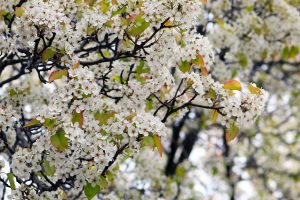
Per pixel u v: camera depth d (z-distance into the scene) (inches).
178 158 428.8
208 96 199.3
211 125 418.0
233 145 477.4
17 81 335.6
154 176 352.5
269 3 344.2
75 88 172.1
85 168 184.1
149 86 204.8
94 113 193.2
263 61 413.1
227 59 344.2
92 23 193.0
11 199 189.6
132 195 337.4
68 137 173.0
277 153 506.6
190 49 202.1
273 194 527.5
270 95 458.3
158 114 265.7
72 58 190.7
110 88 219.8
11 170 194.1
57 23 183.8
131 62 219.3
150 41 203.0
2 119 190.9
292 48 345.7
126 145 183.5
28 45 192.4
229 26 327.3
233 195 474.3
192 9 186.2
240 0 348.8
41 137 183.0
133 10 195.9
